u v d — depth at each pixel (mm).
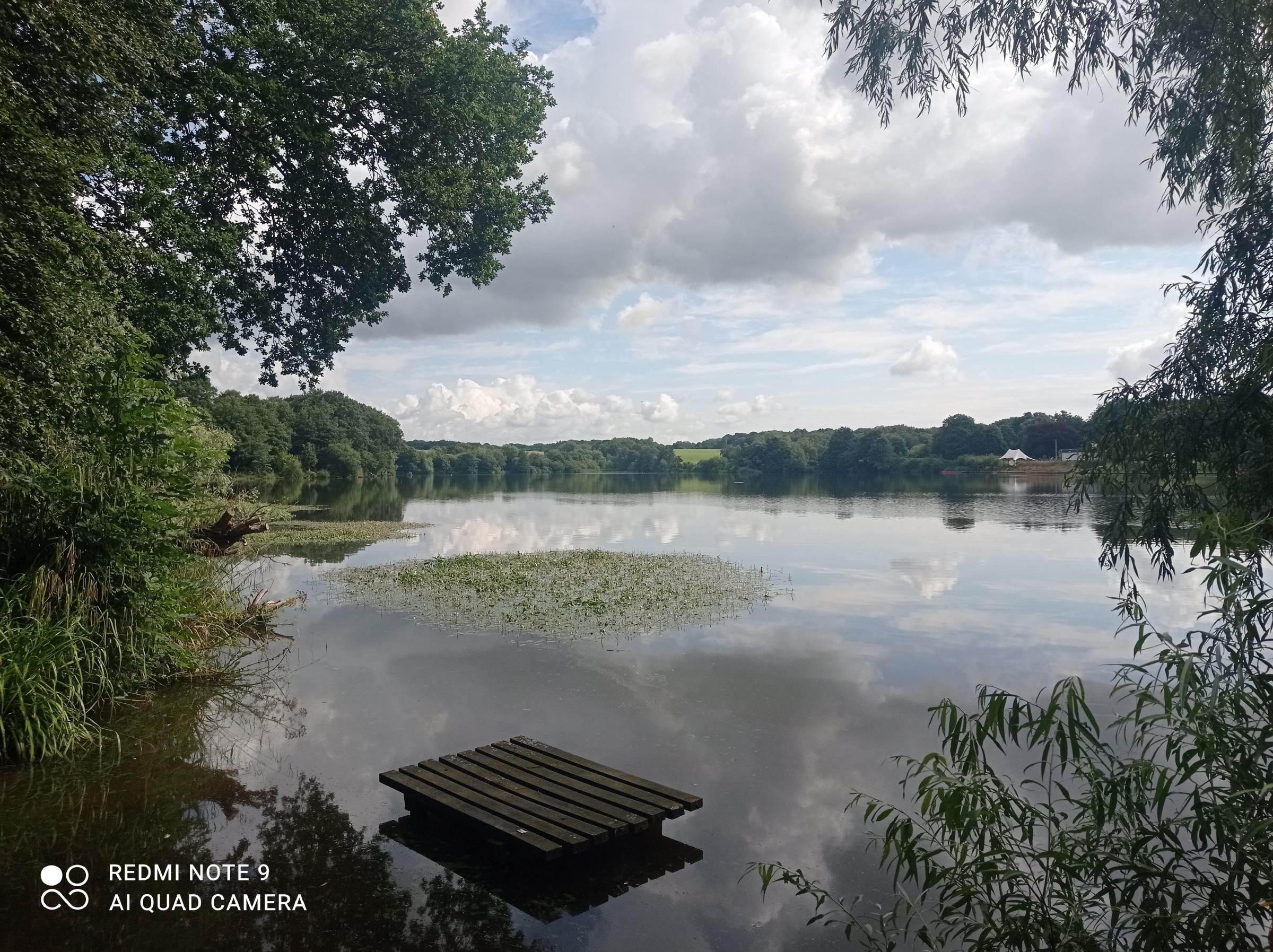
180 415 7992
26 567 6855
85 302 7293
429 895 4086
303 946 3602
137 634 7332
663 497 46344
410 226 15227
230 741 6293
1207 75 3643
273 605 11250
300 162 13344
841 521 27734
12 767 5711
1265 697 2695
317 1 12250
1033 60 4039
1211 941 2615
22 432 6738
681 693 7691
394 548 20203
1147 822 3215
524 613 11562
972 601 12500
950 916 3822
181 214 10234
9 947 3527
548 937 3732
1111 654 9188
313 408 71438
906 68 4355
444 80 13734
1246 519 3449
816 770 5809
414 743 6305
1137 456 3998
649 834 4742
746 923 3865
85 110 7613
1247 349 3623
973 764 3316
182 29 9875
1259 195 3604
